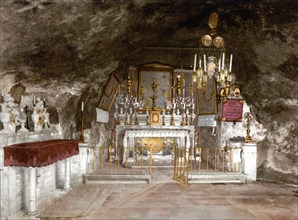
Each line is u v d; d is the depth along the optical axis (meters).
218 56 11.18
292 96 9.12
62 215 6.09
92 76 9.41
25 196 6.56
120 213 6.29
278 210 6.59
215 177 9.34
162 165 10.96
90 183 8.99
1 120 5.87
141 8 6.52
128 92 12.05
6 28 4.90
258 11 7.69
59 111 8.65
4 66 5.85
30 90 7.47
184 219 5.95
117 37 7.66
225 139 10.70
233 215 6.21
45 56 6.41
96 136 11.27
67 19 5.55
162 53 12.27
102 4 5.60
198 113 12.13
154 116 11.84
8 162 5.63
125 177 9.14
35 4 4.72
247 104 10.95
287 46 8.04
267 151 10.37
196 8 7.62
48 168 7.77
